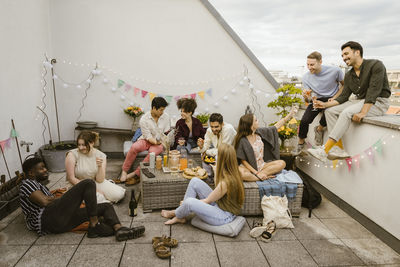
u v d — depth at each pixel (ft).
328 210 11.46
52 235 8.76
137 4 16.15
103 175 10.72
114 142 17.58
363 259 8.21
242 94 17.79
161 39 16.66
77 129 16.17
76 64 16.30
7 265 7.32
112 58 16.53
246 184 10.24
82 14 15.87
